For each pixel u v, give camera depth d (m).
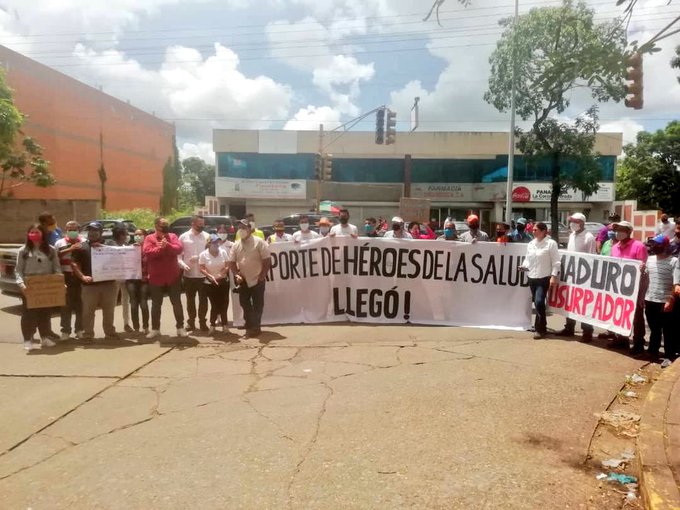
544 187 41.00
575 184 24.12
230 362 6.70
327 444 4.27
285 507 3.37
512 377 5.94
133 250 8.20
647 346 7.57
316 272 9.37
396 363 6.54
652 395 5.06
